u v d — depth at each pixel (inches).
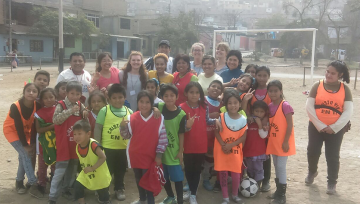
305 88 655.8
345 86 176.2
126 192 179.6
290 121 165.8
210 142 177.3
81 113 163.5
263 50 1717.5
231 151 162.7
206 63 197.3
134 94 199.2
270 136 169.5
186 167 164.4
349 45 1470.2
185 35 1606.8
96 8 1600.6
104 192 158.7
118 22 1636.3
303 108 442.9
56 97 172.2
